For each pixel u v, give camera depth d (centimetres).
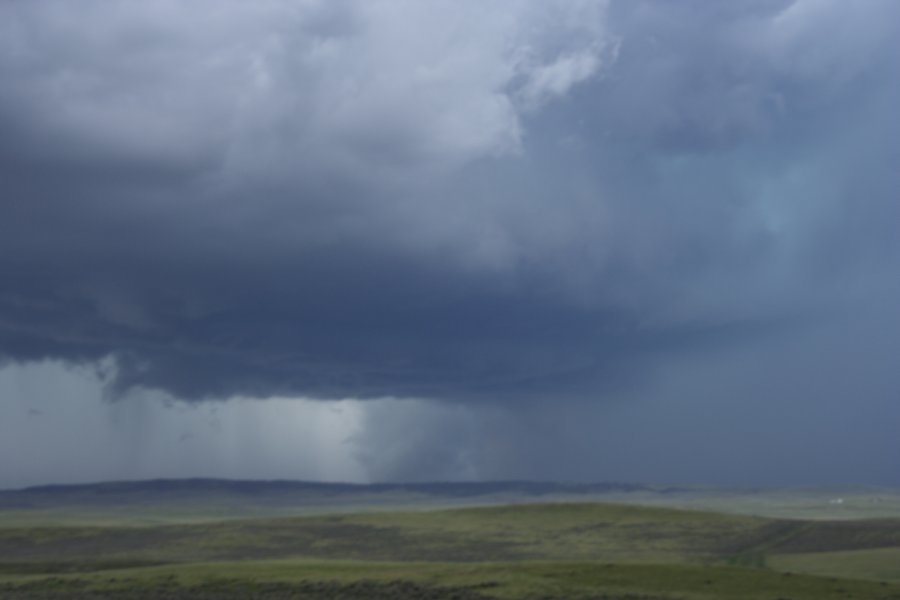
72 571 13925
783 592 8062
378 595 8625
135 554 16338
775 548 15375
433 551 16062
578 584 8531
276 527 19550
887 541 15312
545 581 8700
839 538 16112
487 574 9262
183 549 16875
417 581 9125
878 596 7862
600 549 15875
